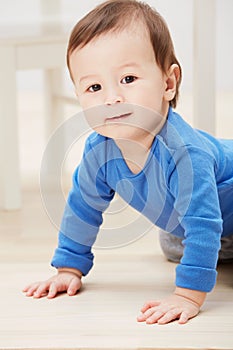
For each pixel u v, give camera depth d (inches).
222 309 45.1
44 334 41.4
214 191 45.2
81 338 40.7
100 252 59.6
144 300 47.2
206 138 49.3
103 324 42.8
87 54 45.1
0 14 152.3
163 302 44.2
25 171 96.4
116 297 47.9
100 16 45.6
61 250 50.3
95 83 45.3
